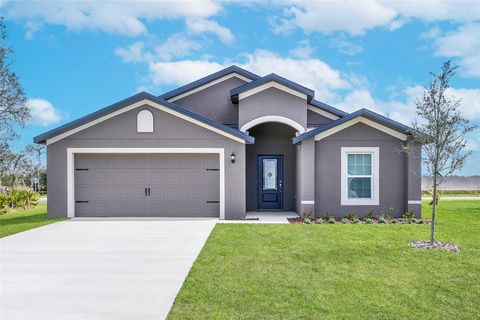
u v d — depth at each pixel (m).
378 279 7.18
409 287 6.78
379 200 15.50
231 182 15.32
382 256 8.84
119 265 8.23
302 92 16.39
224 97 18.72
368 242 10.34
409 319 5.51
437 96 10.24
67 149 15.44
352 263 8.25
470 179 41.78
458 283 7.01
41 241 10.86
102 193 15.67
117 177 15.69
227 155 15.34
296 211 17.78
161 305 5.89
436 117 10.20
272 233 11.76
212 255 8.94
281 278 7.19
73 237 11.43
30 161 32.16
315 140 15.59
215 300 6.08
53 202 15.52
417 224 13.86
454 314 5.72
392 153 15.52
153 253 9.32
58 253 9.38
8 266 8.21
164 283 6.96
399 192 15.51
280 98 16.50
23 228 13.12
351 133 15.58
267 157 18.58
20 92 23.22
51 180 15.47
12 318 5.46
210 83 18.77
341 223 14.27
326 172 15.59
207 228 12.93
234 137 15.34
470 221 14.81
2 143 23.61
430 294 6.48
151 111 15.39
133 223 14.06
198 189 15.65
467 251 9.35
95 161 15.69
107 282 7.05
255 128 18.55
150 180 15.66
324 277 7.28
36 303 6.03
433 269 7.84
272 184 18.58
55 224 13.88
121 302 6.03
